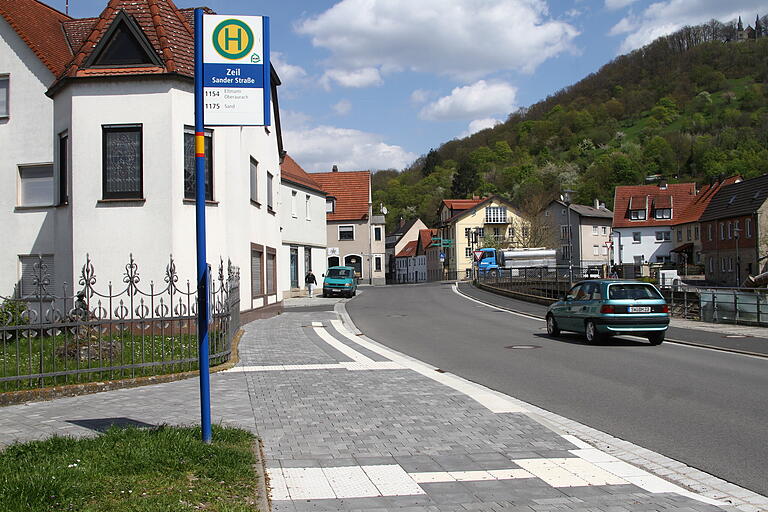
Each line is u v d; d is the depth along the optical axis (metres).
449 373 11.77
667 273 34.84
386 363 12.87
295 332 19.05
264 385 10.27
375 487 5.53
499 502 5.17
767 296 20.73
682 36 147.00
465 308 30.75
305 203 43.84
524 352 15.13
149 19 17.73
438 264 92.38
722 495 5.38
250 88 6.29
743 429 7.61
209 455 5.77
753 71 133.88
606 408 8.84
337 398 9.24
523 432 7.39
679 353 14.87
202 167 6.25
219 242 18.38
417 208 126.81
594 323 16.58
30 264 19.62
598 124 132.50
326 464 6.17
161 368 10.66
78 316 10.06
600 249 89.69
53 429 7.25
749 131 108.94
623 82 145.25
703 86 134.50
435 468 6.06
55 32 22.23
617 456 6.52
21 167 19.98
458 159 139.12
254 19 6.32
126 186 17.06
